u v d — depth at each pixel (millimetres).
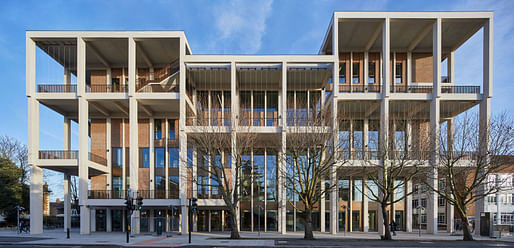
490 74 28797
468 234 23312
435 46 28938
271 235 27266
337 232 31344
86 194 28734
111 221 32844
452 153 24953
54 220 42812
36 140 29250
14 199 39125
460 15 28641
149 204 28984
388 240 22969
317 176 25141
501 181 24875
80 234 28359
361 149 30812
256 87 34219
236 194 24891
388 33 28828
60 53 32656
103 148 33812
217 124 28891
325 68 30000
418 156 26156
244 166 32656
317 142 24656
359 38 32281
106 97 29500
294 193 33062
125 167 33562
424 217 37250
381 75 33625
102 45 30938
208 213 33062
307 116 26688
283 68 29703
